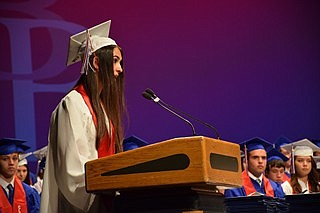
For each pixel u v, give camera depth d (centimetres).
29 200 1186
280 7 1588
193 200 446
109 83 545
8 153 1165
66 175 502
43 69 1377
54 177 533
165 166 434
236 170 465
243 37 1556
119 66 557
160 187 444
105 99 544
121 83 561
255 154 1234
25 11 1384
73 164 504
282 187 1268
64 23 1413
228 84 1532
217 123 1511
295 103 1570
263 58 1563
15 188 1177
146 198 459
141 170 442
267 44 1570
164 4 1512
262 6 1577
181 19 1520
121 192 471
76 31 1422
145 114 1452
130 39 1480
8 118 1341
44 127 1362
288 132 1556
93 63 547
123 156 449
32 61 1373
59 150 516
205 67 1520
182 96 1496
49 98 1373
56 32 1401
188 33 1522
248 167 1242
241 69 1545
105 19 1459
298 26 1593
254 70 1553
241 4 1565
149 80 1480
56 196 532
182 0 1525
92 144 526
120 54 561
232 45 1546
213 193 479
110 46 552
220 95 1523
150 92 549
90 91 541
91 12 1444
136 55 1479
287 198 725
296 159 1295
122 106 556
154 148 439
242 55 1549
